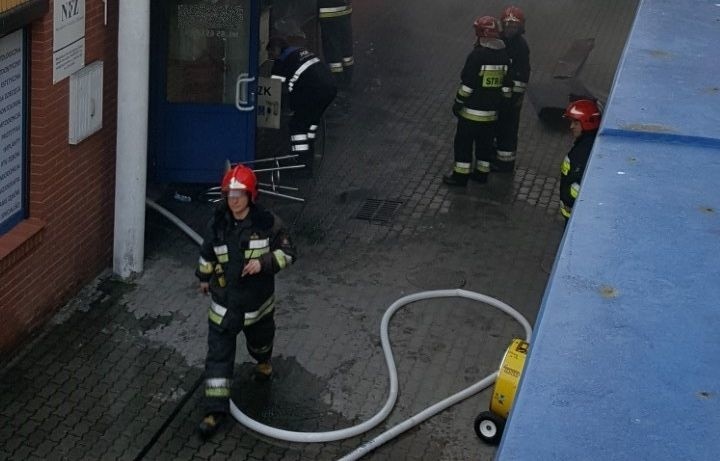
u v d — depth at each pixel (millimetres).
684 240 2984
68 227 8211
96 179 8594
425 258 9828
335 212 10625
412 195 11188
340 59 14062
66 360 7664
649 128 3781
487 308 8930
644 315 2564
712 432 2145
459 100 11047
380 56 15758
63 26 7562
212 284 6867
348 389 7637
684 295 2670
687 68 4523
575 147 8453
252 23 10094
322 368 7875
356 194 11086
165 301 8609
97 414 7094
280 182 11180
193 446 6852
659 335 2479
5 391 7234
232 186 6543
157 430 6980
